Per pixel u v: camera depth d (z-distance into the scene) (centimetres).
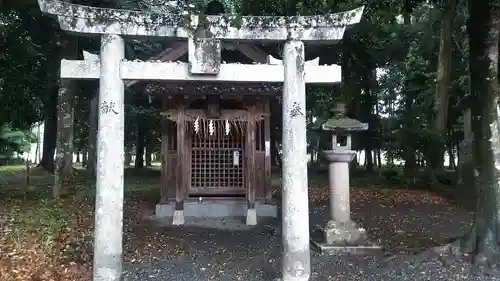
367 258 757
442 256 723
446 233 973
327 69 573
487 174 709
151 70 545
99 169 530
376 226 1072
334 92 1761
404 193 1605
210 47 549
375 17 881
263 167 1252
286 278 554
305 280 554
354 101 1973
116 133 535
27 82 1391
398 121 1933
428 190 1677
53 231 804
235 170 1258
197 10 568
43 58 1359
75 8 523
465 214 1230
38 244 740
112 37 536
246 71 563
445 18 1241
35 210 1031
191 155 1250
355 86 1934
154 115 2352
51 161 2478
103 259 525
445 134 1609
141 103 2288
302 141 561
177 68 551
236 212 1228
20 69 1321
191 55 545
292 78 563
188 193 1234
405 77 1928
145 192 1667
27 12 1180
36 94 1569
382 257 759
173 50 999
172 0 1352
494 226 695
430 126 1688
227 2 1144
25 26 1240
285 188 562
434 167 1786
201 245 890
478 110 725
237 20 547
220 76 557
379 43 1722
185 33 547
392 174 2020
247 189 1159
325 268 699
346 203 845
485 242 691
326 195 1608
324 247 793
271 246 878
